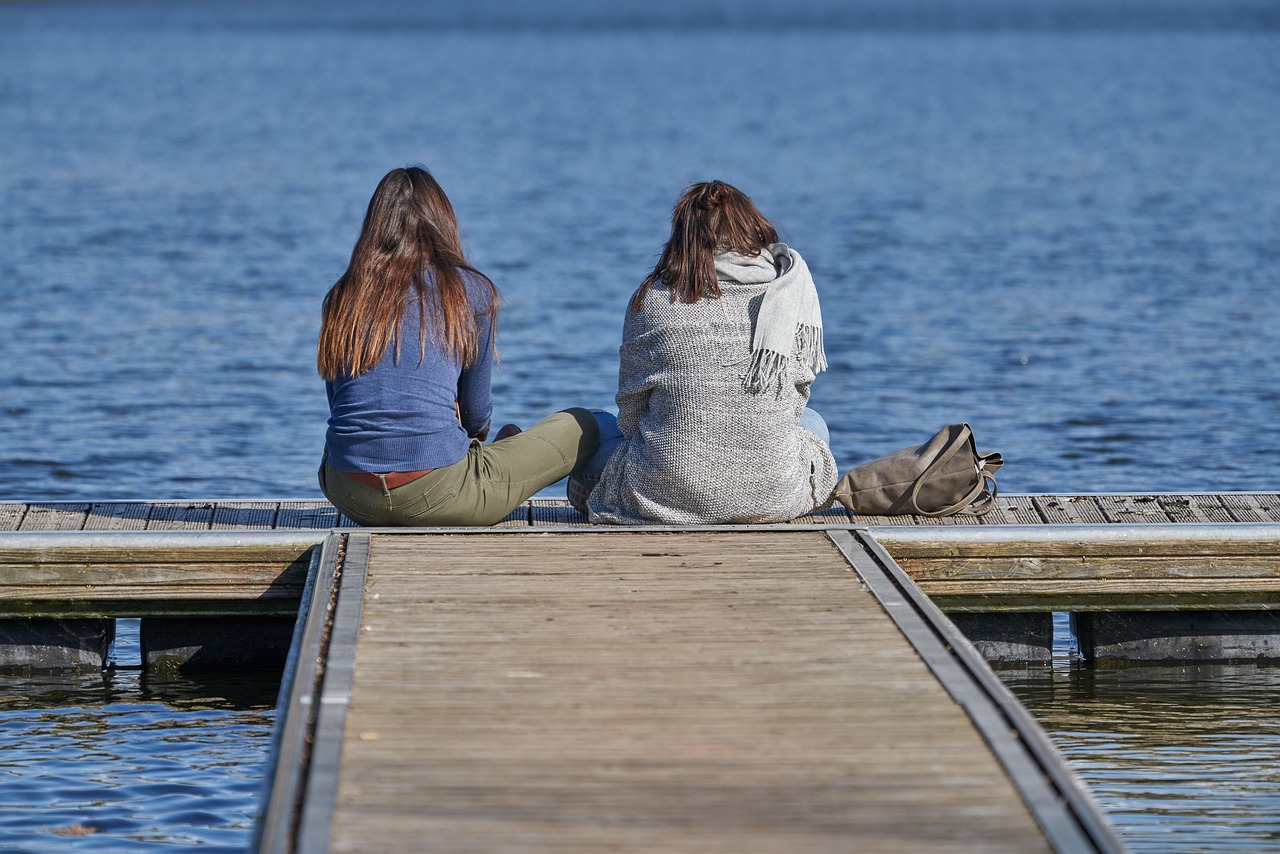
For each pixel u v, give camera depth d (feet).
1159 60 595.06
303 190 233.35
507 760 31.96
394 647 38.58
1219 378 108.68
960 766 31.81
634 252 175.73
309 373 112.16
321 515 54.19
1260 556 51.01
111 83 474.08
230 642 53.47
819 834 28.76
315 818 29.09
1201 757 44.62
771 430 49.03
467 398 50.78
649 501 50.01
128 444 91.61
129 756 44.70
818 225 198.29
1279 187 228.02
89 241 176.65
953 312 136.77
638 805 29.94
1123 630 54.24
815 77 526.16
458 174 258.16
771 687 36.17
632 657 38.14
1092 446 91.66
